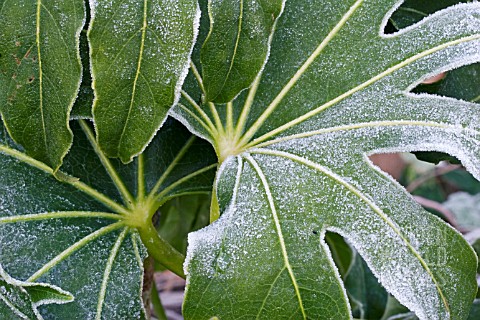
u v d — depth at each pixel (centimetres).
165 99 72
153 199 84
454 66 78
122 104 72
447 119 77
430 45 79
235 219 75
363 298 112
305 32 82
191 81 81
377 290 112
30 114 72
